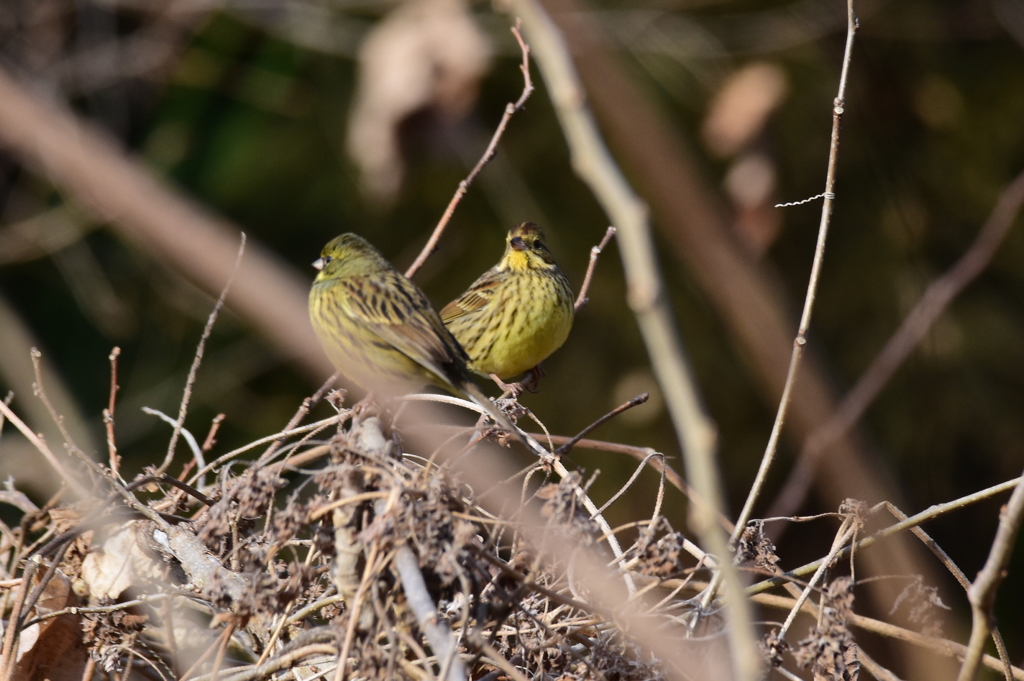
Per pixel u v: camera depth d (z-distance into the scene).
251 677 4.74
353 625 4.16
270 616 4.82
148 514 5.45
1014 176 18.06
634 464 16.36
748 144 14.05
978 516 16.70
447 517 4.32
